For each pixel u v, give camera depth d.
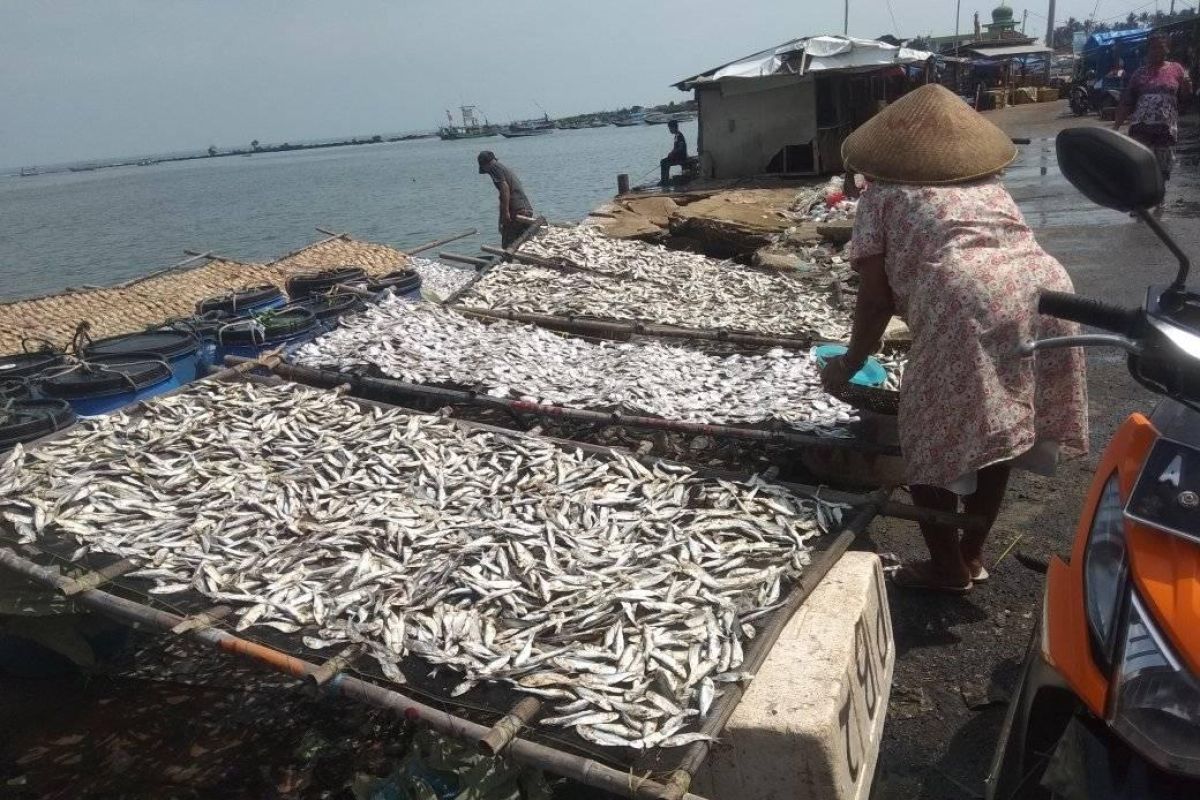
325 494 3.57
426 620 2.66
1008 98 35.31
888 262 3.07
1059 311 1.99
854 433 3.97
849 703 2.36
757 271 8.22
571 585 2.85
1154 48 9.73
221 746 3.08
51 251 22.67
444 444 3.94
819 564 2.80
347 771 2.91
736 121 16.27
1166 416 1.86
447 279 8.80
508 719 2.15
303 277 7.15
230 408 4.41
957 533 3.46
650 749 2.09
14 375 5.23
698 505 3.34
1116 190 1.72
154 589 2.90
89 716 3.29
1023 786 1.95
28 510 3.45
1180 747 1.44
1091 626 1.70
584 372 5.03
